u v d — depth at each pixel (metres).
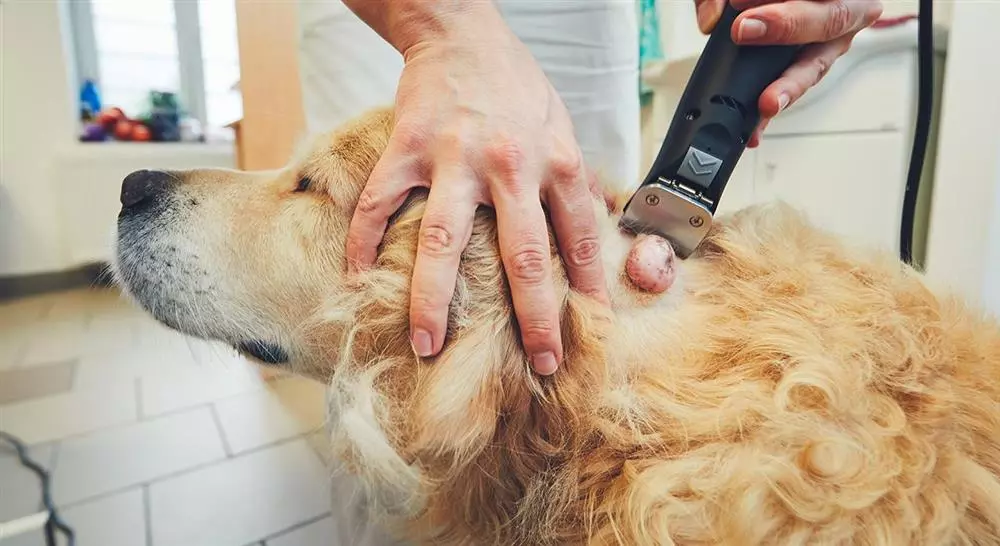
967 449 0.48
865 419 0.47
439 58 0.53
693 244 0.58
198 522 1.15
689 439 0.49
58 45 3.07
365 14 0.59
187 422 1.56
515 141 0.49
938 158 1.16
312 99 1.13
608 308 0.53
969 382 0.52
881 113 1.22
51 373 1.92
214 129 3.57
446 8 0.54
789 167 1.36
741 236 0.62
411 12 0.54
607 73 1.11
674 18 1.61
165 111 3.46
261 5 1.38
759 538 0.44
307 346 0.64
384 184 0.52
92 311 2.73
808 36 0.57
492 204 0.51
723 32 0.56
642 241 0.57
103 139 3.31
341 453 0.56
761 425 0.48
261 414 1.60
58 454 1.40
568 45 1.09
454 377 0.50
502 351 0.51
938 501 0.44
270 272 0.64
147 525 1.14
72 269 3.16
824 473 0.44
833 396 0.47
